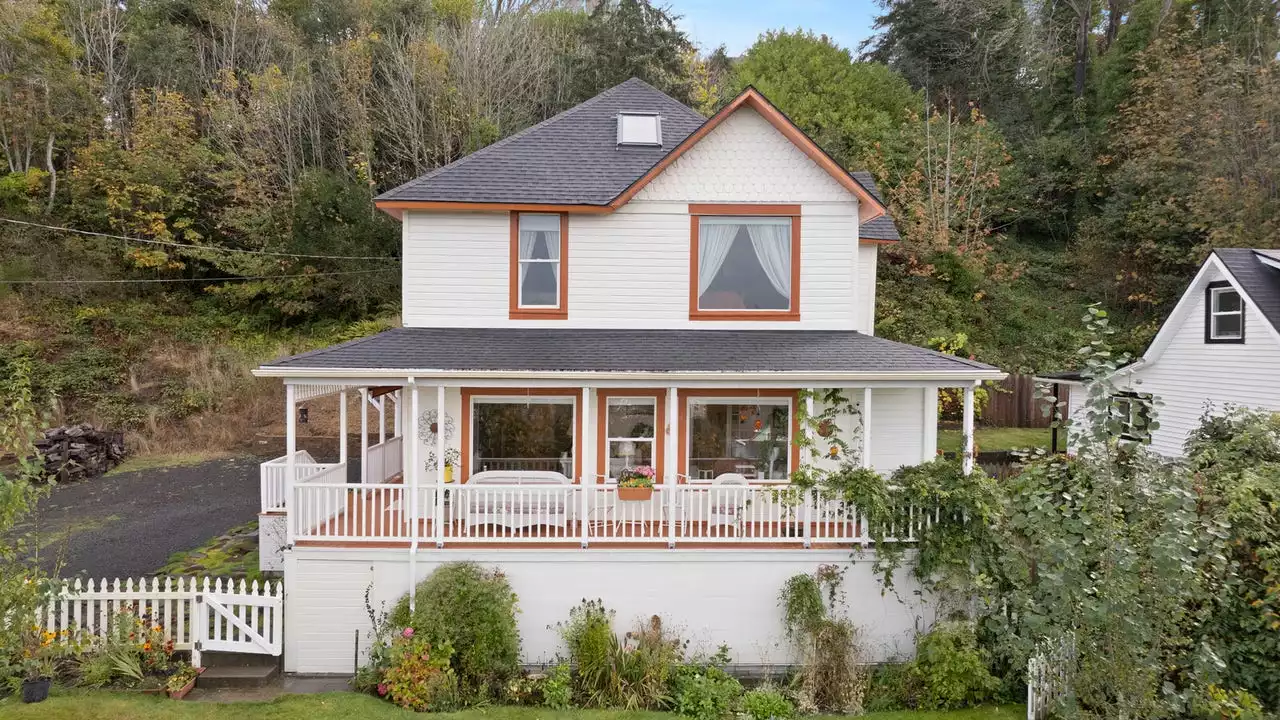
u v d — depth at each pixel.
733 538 10.90
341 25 33.47
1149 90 31.05
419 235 12.97
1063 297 31.03
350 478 17.50
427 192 12.73
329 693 9.41
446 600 9.79
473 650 9.53
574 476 12.35
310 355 11.09
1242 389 16.78
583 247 13.13
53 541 14.35
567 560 10.60
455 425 12.45
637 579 10.70
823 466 12.70
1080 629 6.78
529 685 9.52
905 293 28.94
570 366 11.01
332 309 28.64
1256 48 28.19
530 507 10.80
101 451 20.03
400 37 31.88
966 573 10.20
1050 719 8.59
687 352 11.86
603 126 14.97
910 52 39.41
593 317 13.18
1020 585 8.80
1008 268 31.38
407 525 11.58
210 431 22.69
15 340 24.27
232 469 20.11
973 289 29.48
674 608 10.73
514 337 12.56
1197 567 7.27
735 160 13.14
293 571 10.45
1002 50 37.56
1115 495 6.45
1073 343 27.89
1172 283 28.36
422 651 9.37
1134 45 32.47
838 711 9.41
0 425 9.16
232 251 28.45
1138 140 29.19
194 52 33.16
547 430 12.62
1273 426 10.90
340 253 27.16
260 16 34.12
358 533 11.21
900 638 10.73
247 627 9.94
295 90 30.45
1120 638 6.50
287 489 10.58
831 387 11.19
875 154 31.34
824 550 10.71
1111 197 31.31
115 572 12.71
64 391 23.27
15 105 28.42
